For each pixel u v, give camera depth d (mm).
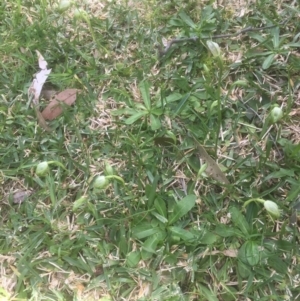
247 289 338
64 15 509
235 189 384
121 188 391
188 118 421
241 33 471
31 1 523
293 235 351
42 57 473
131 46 482
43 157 417
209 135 412
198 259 354
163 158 405
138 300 341
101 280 355
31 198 400
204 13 487
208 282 350
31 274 360
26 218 384
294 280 339
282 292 341
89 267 360
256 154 404
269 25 470
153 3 507
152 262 359
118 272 357
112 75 459
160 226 369
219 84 377
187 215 376
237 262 351
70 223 385
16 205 401
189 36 469
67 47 481
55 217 387
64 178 407
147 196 377
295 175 387
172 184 396
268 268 348
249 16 488
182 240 360
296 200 372
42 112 439
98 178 341
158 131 413
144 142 407
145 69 458
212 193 384
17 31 495
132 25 497
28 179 406
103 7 517
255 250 349
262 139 406
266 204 317
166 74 451
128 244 366
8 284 360
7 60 484
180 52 466
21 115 438
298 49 457
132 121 415
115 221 373
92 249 370
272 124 408
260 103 428
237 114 417
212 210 374
